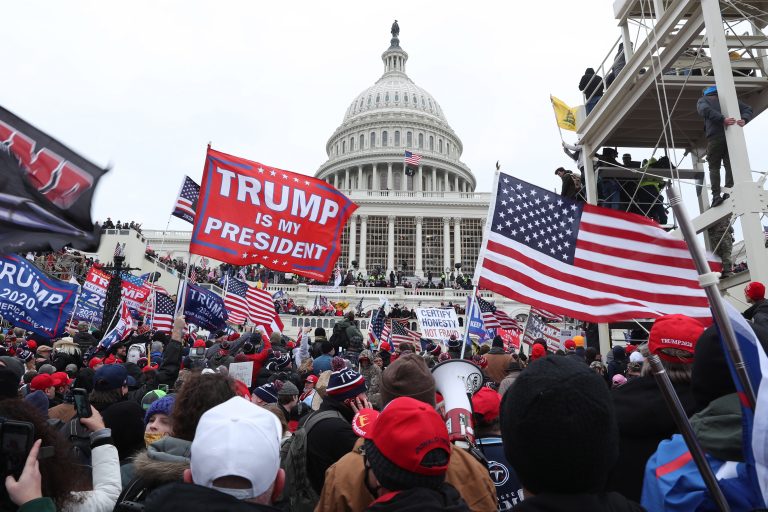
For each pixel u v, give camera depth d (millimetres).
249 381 7449
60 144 4012
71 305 11711
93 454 3377
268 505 2445
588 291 6633
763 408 2117
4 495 2357
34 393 5227
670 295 6586
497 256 6707
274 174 8398
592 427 1903
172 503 2316
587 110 14703
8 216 3805
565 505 1894
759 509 2061
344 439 3994
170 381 6898
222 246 7965
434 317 18750
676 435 2789
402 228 85562
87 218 4004
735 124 9383
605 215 6945
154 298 15703
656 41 11000
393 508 2305
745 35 11844
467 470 3180
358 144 114062
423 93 123875
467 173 113938
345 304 48031
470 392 3723
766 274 8758
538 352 9984
